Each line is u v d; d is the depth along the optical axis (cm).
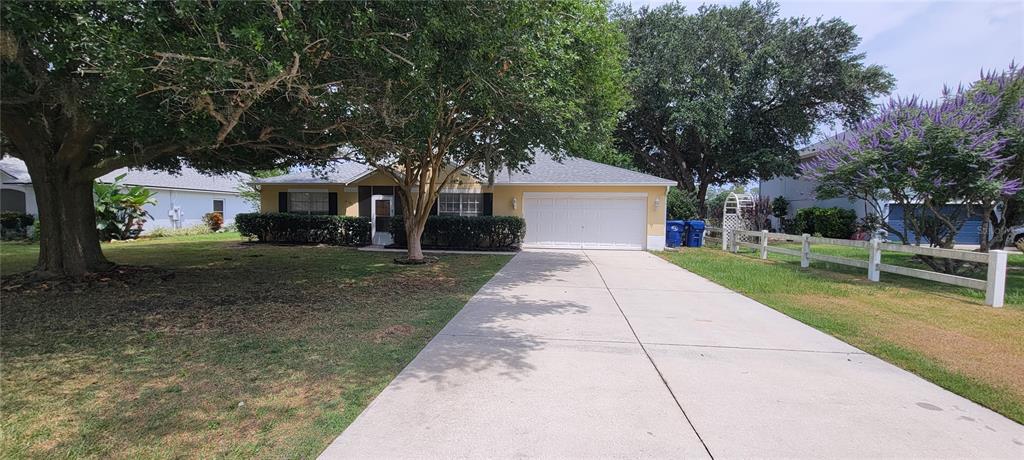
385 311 671
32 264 1090
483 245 1648
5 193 2108
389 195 1759
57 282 833
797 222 2572
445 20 535
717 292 855
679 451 296
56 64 489
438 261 1288
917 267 1262
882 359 482
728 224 1905
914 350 511
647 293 836
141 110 572
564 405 358
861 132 1138
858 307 736
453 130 1055
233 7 448
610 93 1088
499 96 731
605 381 408
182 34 465
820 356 489
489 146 1127
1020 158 1002
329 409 350
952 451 303
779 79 2262
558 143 1019
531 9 639
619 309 698
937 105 1059
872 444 309
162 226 2270
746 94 2322
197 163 1101
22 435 307
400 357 467
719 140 2323
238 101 564
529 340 529
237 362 451
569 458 286
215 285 873
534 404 359
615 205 1708
